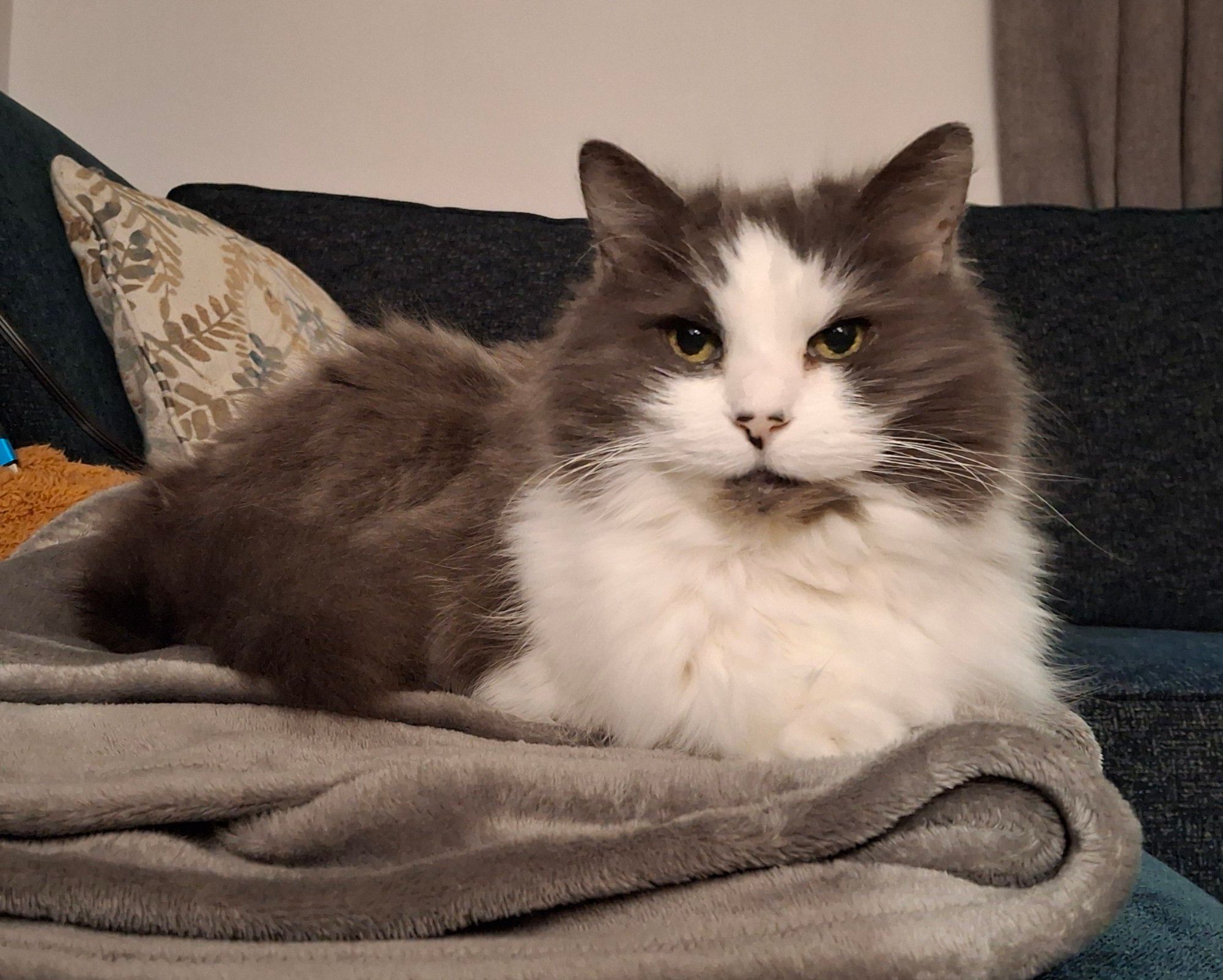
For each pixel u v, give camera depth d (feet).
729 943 1.78
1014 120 7.56
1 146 4.77
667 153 7.57
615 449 2.77
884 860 2.06
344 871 2.01
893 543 2.71
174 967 1.66
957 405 2.71
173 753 2.44
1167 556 5.66
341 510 3.49
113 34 7.30
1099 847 1.88
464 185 7.55
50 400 4.74
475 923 1.93
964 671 2.80
